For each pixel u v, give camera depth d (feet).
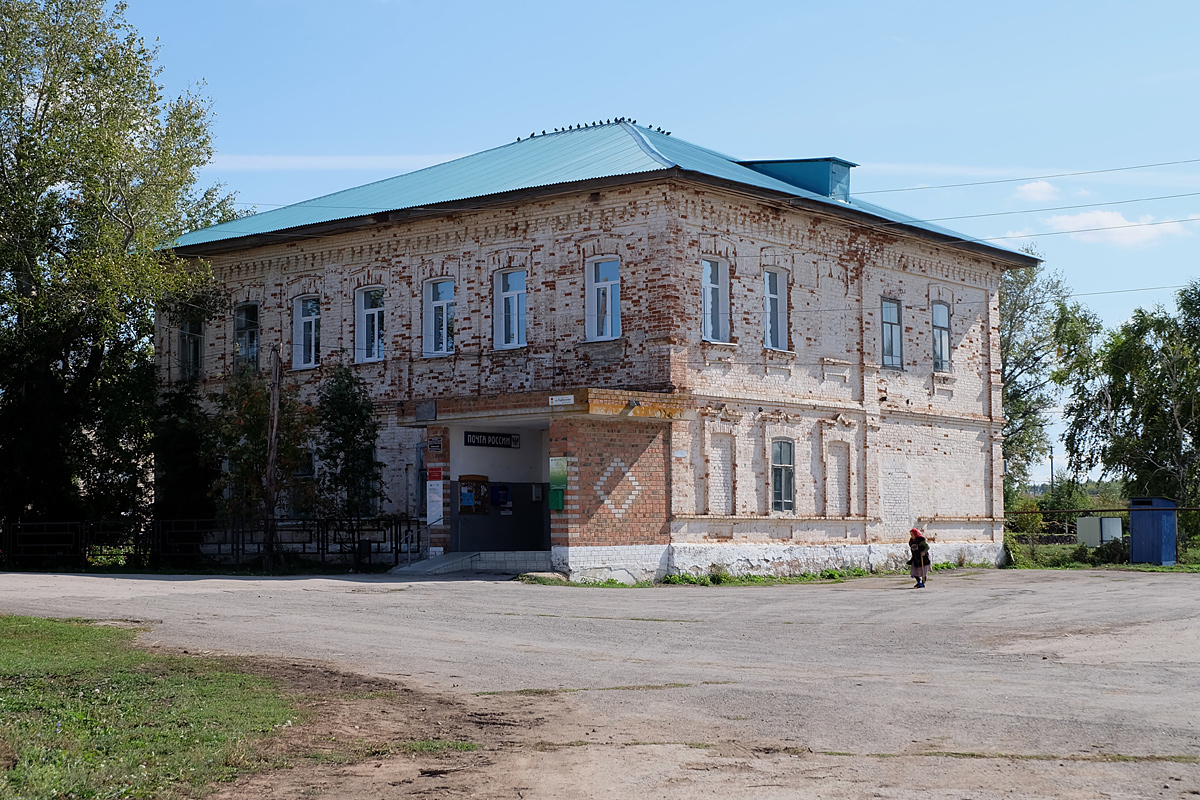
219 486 108.27
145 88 121.19
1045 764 29.14
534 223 100.01
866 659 47.83
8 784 27.32
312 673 42.93
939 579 98.58
